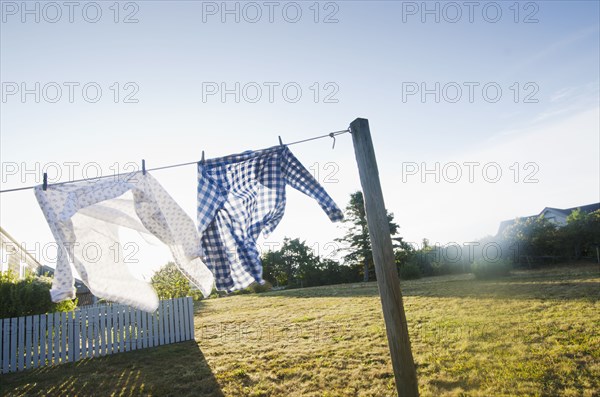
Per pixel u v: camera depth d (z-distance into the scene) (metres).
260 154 3.85
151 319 8.65
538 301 9.75
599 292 10.22
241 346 7.75
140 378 6.11
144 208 3.34
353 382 5.24
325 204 3.76
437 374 5.24
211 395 5.16
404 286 18.17
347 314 10.66
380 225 3.54
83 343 7.92
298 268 32.44
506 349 6.01
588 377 4.73
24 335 7.52
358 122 3.74
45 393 5.70
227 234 3.67
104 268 3.21
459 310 9.59
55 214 3.17
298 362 6.28
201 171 3.64
